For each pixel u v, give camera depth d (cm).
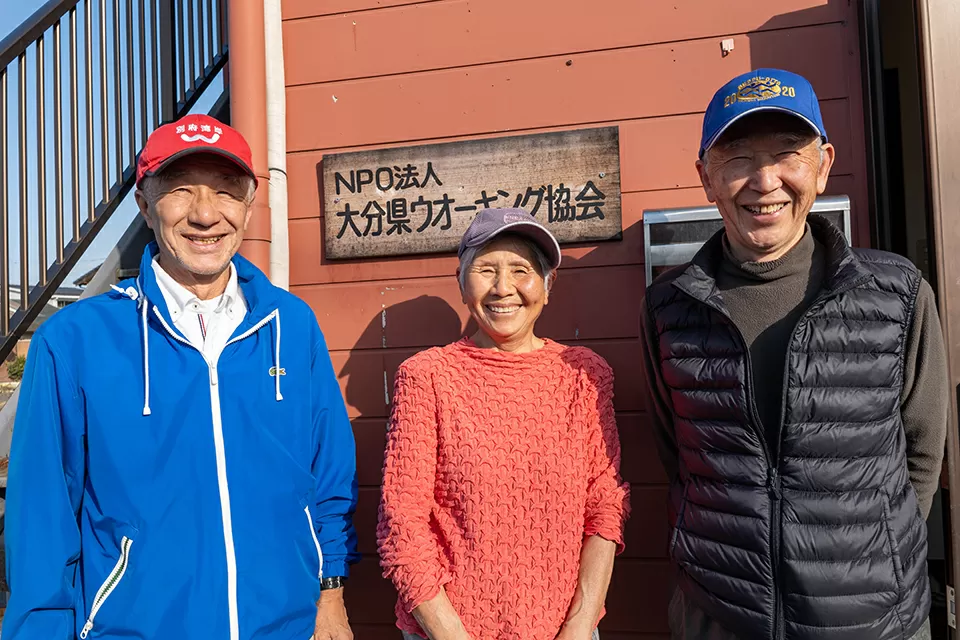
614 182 185
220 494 120
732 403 124
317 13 203
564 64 191
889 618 118
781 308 128
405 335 197
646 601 181
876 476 119
